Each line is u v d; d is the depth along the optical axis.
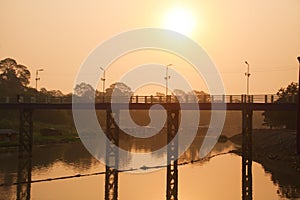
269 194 52.47
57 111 152.50
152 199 49.78
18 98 83.62
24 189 53.69
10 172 65.38
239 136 148.62
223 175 67.44
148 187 56.81
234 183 60.25
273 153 93.19
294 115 110.75
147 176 65.44
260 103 68.44
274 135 117.81
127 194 51.91
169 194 52.31
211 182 61.12
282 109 67.06
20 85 173.38
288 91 127.75
